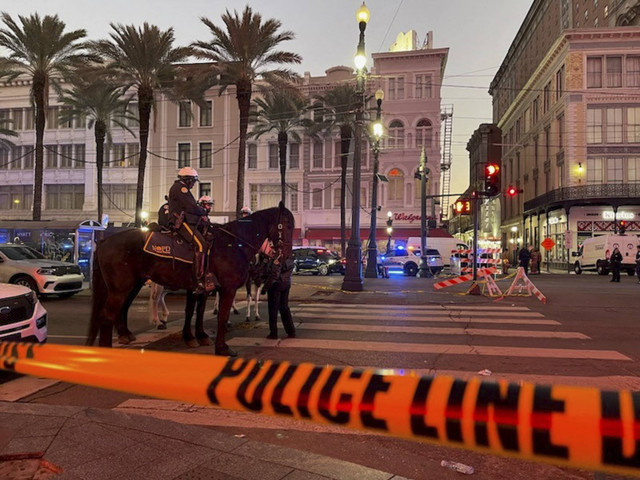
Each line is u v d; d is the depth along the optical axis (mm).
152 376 1989
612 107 38781
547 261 41000
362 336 8281
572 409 1265
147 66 26984
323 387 1649
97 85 29625
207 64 28500
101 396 5012
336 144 43938
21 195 47281
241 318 10336
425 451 3756
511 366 6254
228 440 3719
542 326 9383
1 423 3984
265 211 7188
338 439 3969
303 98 29641
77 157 46344
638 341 7945
